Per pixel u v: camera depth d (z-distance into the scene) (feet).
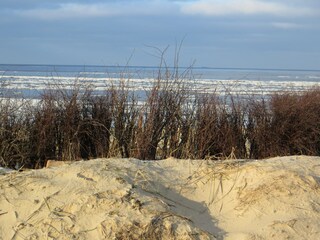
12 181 17.46
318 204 15.83
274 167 17.79
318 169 18.30
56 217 15.15
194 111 28.86
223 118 29.30
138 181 17.07
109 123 28.45
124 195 15.79
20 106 29.48
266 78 289.12
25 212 15.88
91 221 14.85
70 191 16.35
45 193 16.46
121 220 14.53
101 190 16.19
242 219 15.58
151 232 14.25
